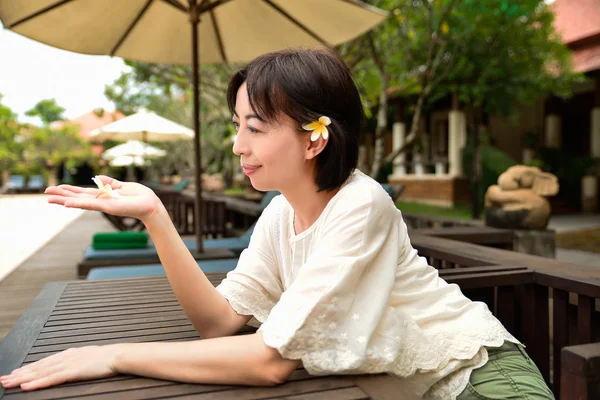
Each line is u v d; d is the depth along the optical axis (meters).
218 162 13.20
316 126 0.94
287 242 1.13
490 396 1.00
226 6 3.19
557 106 13.06
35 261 5.74
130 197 0.99
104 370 0.91
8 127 26.80
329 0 2.92
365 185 0.99
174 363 0.89
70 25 2.87
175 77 8.34
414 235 3.28
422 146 13.88
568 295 1.62
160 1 3.05
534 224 5.10
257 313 1.18
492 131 14.42
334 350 0.87
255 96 0.94
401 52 7.39
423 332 1.00
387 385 0.89
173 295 1.67
